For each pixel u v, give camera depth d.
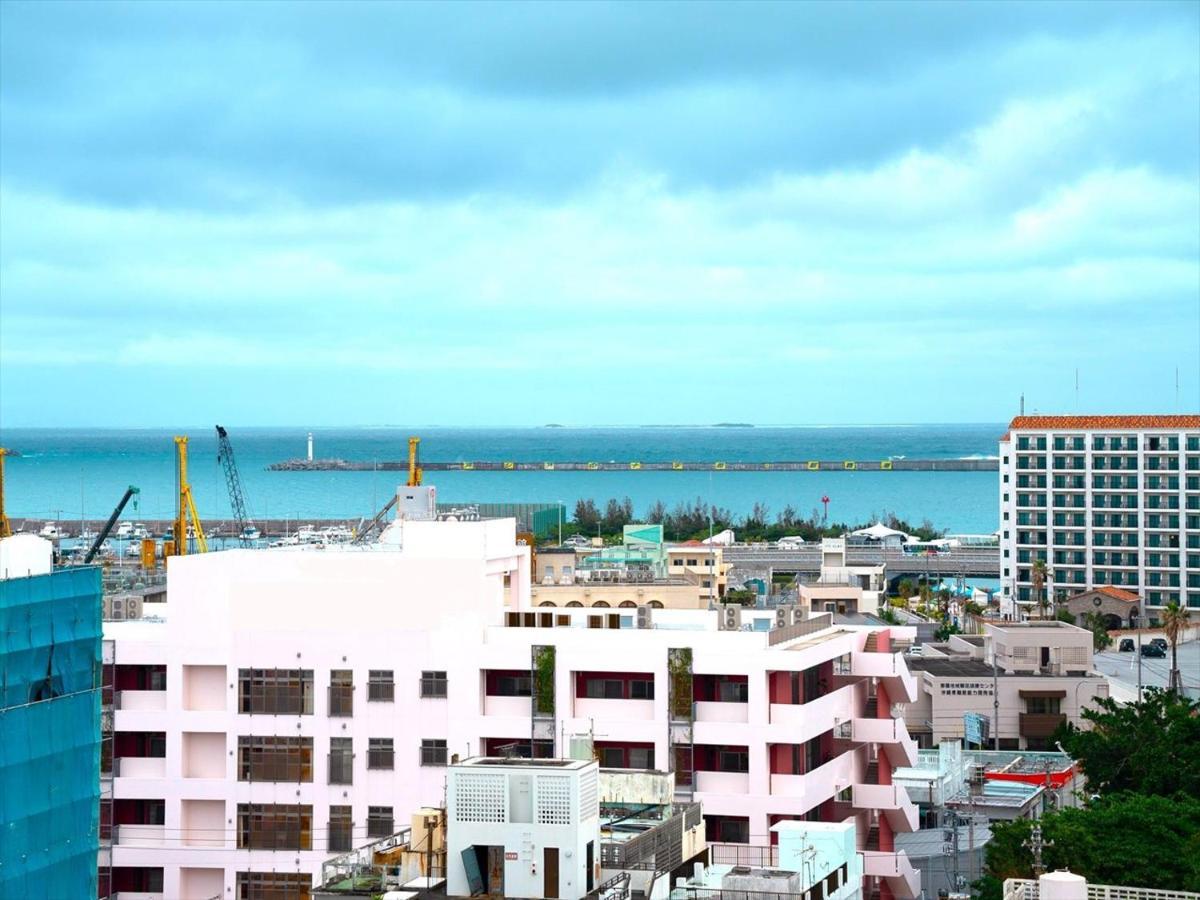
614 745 122.38
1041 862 99.12
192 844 126.00
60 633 93.00
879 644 138.75
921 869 146.25
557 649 122.38
